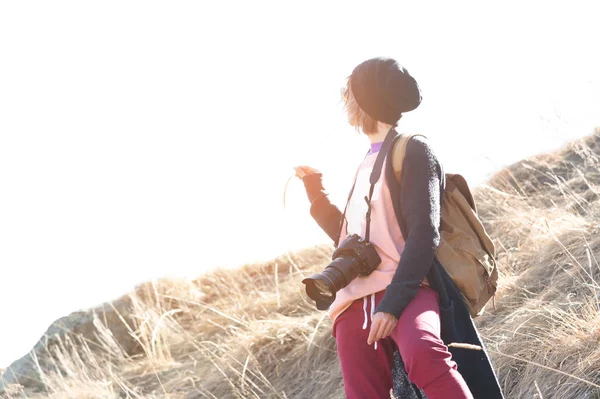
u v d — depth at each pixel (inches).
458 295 104.8
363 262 104.1
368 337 101.3
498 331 175.8
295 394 216.5
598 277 173.0
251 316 286.8
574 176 275.3
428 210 100.3
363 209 108.7
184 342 299.4
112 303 339.3
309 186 124.7
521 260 216.4
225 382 238.5
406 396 106.0
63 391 282.0
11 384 312.0
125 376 285.6
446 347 98.0
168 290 341.4
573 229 205.3
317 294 106.2
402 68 110.6
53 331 333.7
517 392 153.1
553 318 163.5
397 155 105.7
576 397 136.9
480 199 293.6
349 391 106.0
